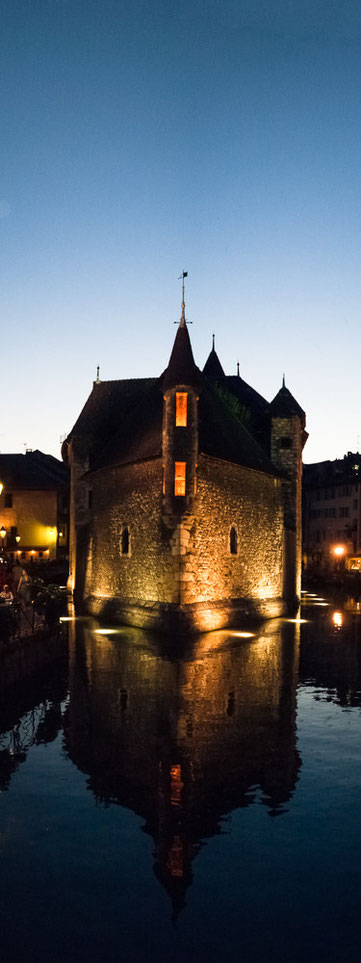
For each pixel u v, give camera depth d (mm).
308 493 71062
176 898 5789
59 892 5895
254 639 21094
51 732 10422
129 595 25938
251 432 34062
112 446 30203
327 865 6363
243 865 6359
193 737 10250
